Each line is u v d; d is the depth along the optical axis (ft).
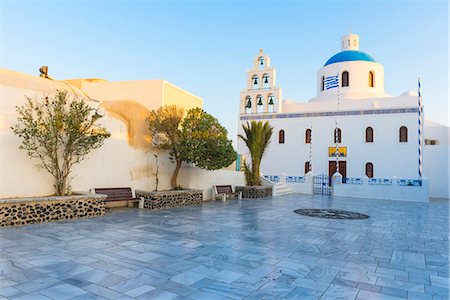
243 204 52.34
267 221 35.86
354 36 110.11
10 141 30.55
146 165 46.26
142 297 14.37
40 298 13.91
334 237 28.43
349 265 20.17
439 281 17.53
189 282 16.39
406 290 16.12
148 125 46.68
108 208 40.78
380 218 40.78
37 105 32.65
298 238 27.55
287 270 18.80
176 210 42.16
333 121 94.32
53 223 30.09
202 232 28.73
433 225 36.04
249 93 103.04
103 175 40.09
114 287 15.42
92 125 36.65
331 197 69.15
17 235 25.04
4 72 32.09
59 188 33.71
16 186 30.94
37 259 19.29
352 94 99.09
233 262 20.03
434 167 84.23
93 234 26.27
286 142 99.14
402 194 67.21
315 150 95.66
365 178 71.00
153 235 26.76
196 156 46.85
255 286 16.15
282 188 76.43
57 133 32.55
